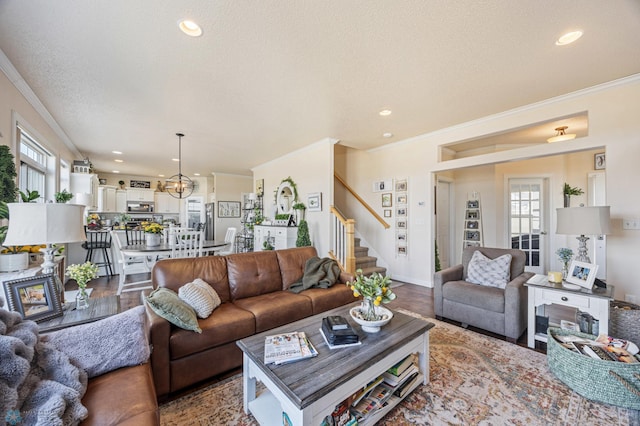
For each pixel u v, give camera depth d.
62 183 4.86
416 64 2.39
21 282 1.48
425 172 4.51
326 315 2.09
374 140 4.78
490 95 2.99
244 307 2.33
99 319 1.59
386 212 5.15
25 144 3.35
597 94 2.85
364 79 2.65
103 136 4.49
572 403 1.70
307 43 2.11
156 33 1.99
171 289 2.32
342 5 1.72
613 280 2.76
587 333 2.27
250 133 4.38
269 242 5.71
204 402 1.74
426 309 3.43
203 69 2.48
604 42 2.07
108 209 7.75
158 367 1.68
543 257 5.07
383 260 5.22
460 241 5.71
